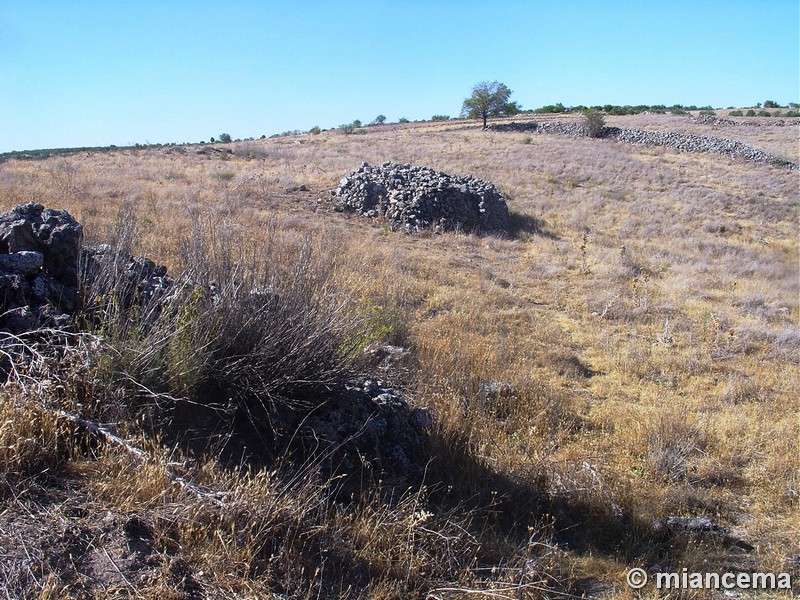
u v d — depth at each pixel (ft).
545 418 19.26
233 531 9.59
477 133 152.15
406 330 24.41
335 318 14.42
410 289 33.14
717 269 53.26
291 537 10.29
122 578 8.36
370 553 10.77
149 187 53.78
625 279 46.39
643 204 80.94
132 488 9.71
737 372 27.14
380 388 15.89
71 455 10.16
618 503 14.69
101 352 11.55
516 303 36.22
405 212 56.29
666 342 30.78
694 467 17.52
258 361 13.19
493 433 17.34
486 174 92.02
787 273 54.03
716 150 127.24
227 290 13.80
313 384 13.74
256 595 8.84
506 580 11.10
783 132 159.22
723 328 34.73
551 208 75.36
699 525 14.24
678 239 64.95
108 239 17.12
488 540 12.53
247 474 10.72
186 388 12.01
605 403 22.41
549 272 45.65
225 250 14.90
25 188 45.44
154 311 13.23
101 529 8.96
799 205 87.86
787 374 27.32
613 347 29.60
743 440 19.63
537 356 26.78
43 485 9.49
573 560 12.55
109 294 13.07
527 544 12.61
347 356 14.87
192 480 10.44
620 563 12.76
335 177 68.95
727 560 13.35
